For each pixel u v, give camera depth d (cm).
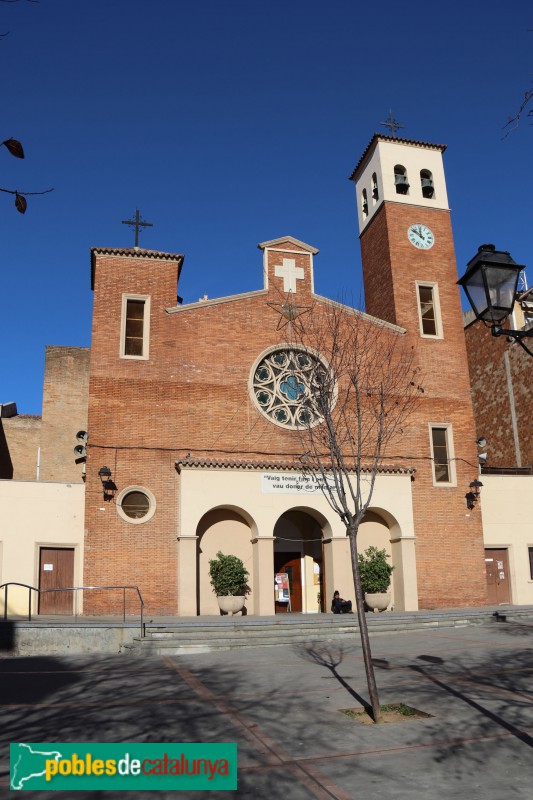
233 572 2416
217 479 2486
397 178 3177
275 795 714
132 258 2691
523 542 2922
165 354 2606
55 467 3434
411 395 2834
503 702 1072
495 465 3653
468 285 956
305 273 2853
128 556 2388
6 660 1641
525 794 713
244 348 2692
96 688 1248
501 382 3653
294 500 2545
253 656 1647
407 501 2681
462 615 2231
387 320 3034
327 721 994
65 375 3575
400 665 1452
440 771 783
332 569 2550
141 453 2489
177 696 1168
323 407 1359
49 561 2414
